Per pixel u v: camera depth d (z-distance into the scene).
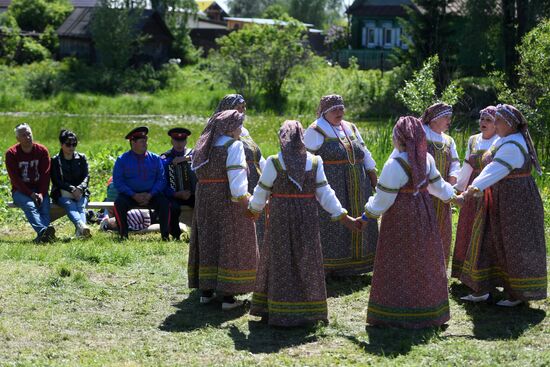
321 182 7.09
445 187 7.14
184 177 11.24
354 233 8.87
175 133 11.42
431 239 6.99
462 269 8.09
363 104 39.06
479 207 7.69
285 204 7.05
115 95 48.75
